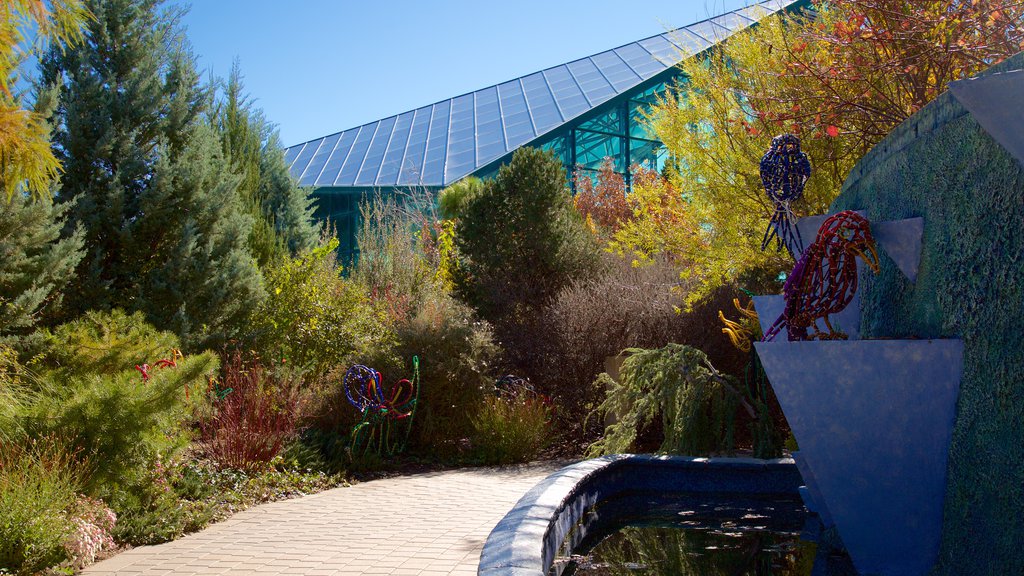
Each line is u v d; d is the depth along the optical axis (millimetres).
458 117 32688
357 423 9414
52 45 10242
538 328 11742
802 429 3119
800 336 3861
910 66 5938
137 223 10297
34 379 6797
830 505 3061
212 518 6109
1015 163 2469
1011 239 2498
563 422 11180
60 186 9086
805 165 4402
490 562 2605
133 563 4703
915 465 2955
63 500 4797
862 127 7125
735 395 7586
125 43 10688
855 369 3053
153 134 10875
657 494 5422
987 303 2664
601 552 3871
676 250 9680
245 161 14453
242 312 11188
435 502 6809
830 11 8172
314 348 11070
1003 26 5359
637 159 27109
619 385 8172
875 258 3492
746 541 4031
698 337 10555
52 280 9094
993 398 2596
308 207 25719
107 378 5895
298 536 5434
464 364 10094
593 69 32438
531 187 12969
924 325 3213
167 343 8219
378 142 33031
